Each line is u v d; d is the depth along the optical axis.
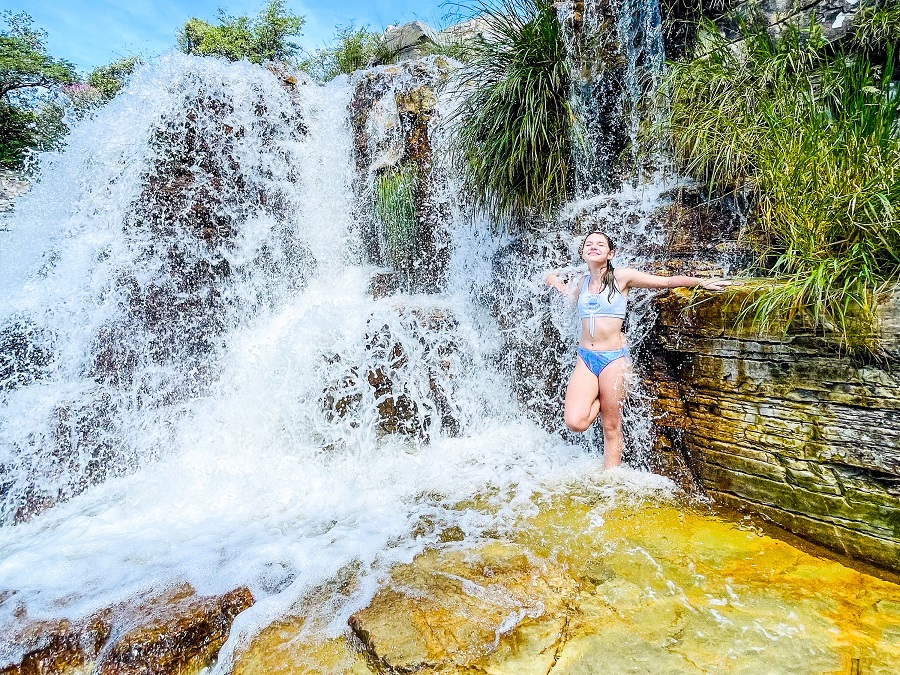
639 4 4.79
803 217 2.97
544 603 2.39
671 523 3.00
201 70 6.01
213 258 5.85
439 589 2.51
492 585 2.53
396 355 4.81
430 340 5.00
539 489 3.58
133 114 5.59
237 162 6.12
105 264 5.28
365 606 2.41
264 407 4.63
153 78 5.73
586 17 5.13
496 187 5.15
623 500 3.30
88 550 3.14
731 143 3.63
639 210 4.30
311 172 6.79
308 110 6.89
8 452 4.10
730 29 4.32
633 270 3.38
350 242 6.96
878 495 2.51
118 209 5.48
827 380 2.65
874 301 2.48
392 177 6.52
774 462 2.90
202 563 2.89
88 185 5.61
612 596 2.39
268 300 6.26
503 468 3.99
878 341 2.46
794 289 2.71
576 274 4.38
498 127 5.05
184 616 2.36
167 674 2.18
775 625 2.13
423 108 6.41
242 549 3.04
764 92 3.68
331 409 4.58
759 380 2.94
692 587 2.41
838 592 2.33
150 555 3.04
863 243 2.72
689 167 4.11
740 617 2.19
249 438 4.54
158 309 5.43
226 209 6.00
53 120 11.06
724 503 3.18
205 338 5.61
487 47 5.35
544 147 4.91
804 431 2.76
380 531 3.16
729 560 2.61
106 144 5.54
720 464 3.18
